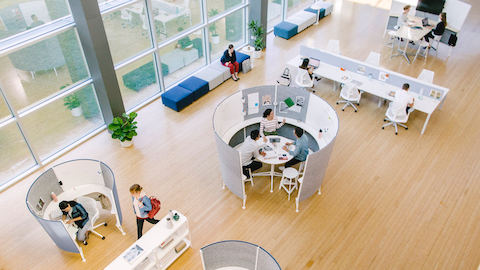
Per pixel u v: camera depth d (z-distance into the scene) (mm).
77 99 7430
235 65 9523
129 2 7449
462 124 8023
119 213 5758
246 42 11289
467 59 10258
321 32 11852
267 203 6387
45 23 6527
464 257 5477
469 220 6008
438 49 10734
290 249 5625
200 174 6969
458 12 10227
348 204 6320
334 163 7125
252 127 7918
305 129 7082
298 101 7035
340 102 8594
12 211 6348
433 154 7277
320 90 9242
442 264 5391
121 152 7523
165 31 8570
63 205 5355
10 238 5906
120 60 7930
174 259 5484
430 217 6066
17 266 5504
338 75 8695
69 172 5980
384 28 11977
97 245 5754
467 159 7152
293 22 11742
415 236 5777
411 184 6656
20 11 6105
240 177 5852
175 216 5273
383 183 6688
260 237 5816
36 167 7184
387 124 7961
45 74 6719
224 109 6715
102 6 7227
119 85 8141
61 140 7570
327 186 6664
